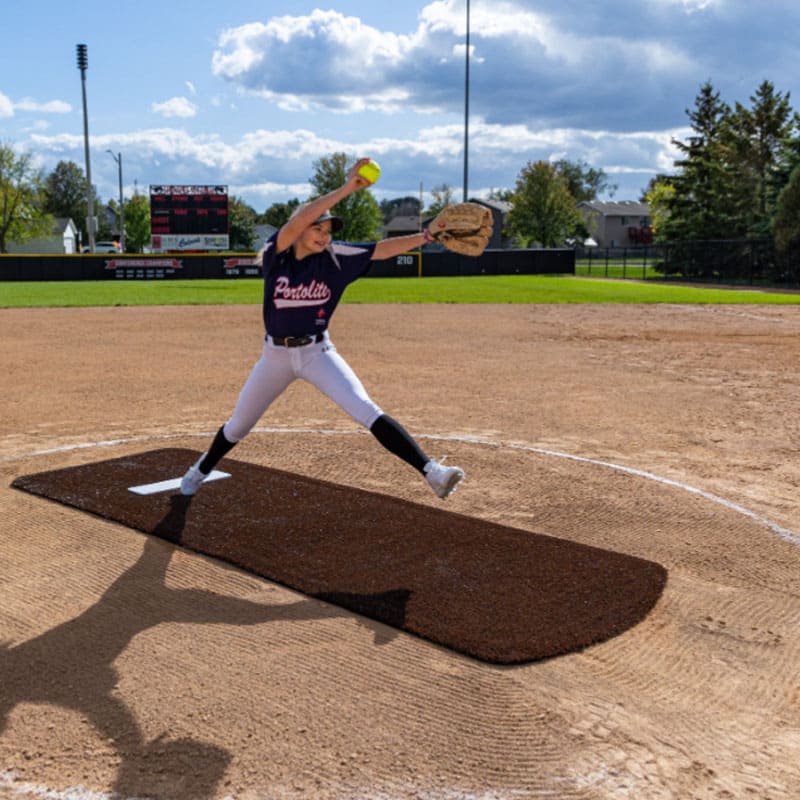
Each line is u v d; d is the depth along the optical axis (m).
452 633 3.46
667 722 2.90
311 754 2.68
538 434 7.36
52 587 3.99
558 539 4.62
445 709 2.94
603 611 3.71
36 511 5.06
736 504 5.41
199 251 41.47
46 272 36.69
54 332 15.46
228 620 3.64
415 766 2.62
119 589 3.96
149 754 2.68
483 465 6.25
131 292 27.67
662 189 55.78
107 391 9.38
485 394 9.33
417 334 15.38
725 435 7.39
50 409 8.34
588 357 12.47
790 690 3.14
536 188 58.69
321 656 3.32
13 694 3.04
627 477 5.98
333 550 4.39
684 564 4.39
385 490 5.57
